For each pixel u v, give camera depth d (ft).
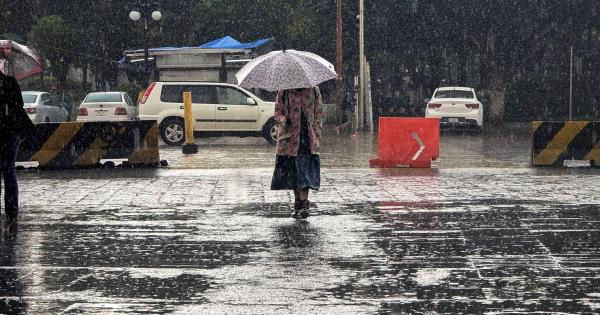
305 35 278.05
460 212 65.26
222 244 53.11
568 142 104.32
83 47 287.89
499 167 104.37
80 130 104.01
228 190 80.84
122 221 62.28
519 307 37.58
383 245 52.29
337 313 36.68
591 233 55.77
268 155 127.75
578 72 314.14
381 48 294.05
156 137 105.81
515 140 171.01
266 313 36.76
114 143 104.99
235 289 41.24
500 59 287.89
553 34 286.46
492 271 44.86
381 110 294.05
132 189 81.87
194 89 160.25
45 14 297.33
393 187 82.33
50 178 92.73
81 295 40.34
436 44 294.25
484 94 310.45
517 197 74.13
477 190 79.56
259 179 90.43
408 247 51.57
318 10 288.71
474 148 144.56
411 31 292.20
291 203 71.67
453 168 102.32
